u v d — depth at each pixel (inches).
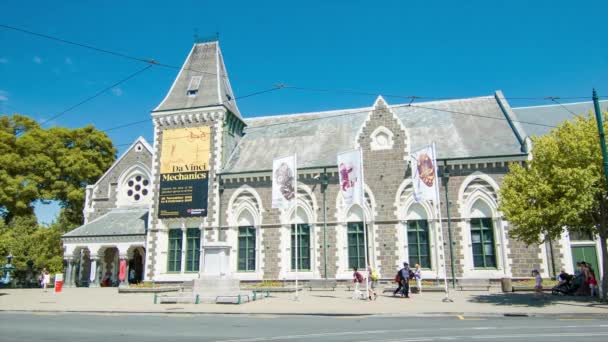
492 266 1232.8
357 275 1036.5
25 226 1884.8
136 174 1718.8
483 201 1269.7
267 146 1566.2
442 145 1363.2
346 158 1155.9
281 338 514.3
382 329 581.6
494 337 495.2
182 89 1630.2
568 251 1195.9
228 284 1024.2
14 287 1877.5
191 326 639.1
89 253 1659.7
